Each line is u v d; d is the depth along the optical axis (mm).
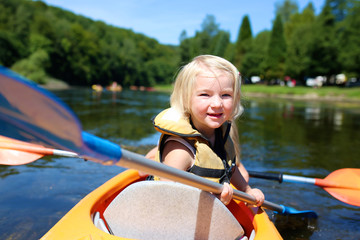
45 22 41594
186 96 1522
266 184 3066
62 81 43031
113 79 53969
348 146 4832
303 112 11266
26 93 664
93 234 1244
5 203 2254
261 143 4973
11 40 36312
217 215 1332
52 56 42031
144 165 987
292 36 36375
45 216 2072
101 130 5582
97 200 1575
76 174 2973
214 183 1289
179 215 1327
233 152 1661
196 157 1482
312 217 2322
